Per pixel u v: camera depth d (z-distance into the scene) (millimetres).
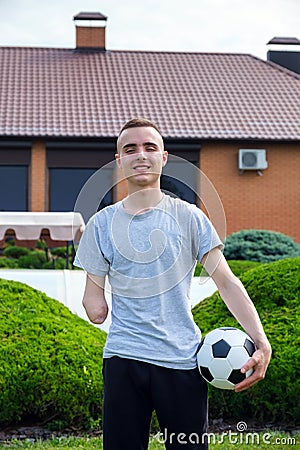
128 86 21500
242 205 19719
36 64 22312
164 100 20922
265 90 21875
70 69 22188
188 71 22672
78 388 4672
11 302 5336
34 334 4930
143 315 2777
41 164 19203
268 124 20062
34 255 14273
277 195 19875
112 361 2795
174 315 2812
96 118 19688
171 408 2758
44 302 5613
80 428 4715
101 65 22578
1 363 4656
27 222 11711
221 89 21750
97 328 5578
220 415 4941
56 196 19391
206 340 2955
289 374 4688
